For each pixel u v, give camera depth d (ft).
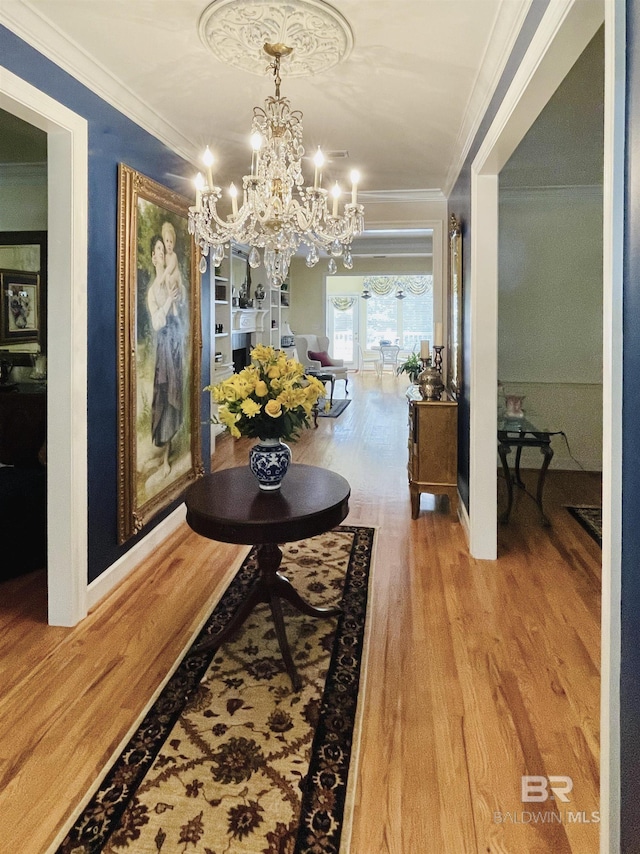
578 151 13.09
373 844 4.96
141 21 7.13
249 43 7.65
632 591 3.87
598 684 7.18
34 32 7.08
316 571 10.71
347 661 7.74
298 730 6.38
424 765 5.86
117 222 9.49
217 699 6.93
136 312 10.22
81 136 8.25
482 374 10.96
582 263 17.62
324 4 6.72
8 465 11.89
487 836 5.05
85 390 8.68
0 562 10.01
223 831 5.08
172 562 11.09
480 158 9.92
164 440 11.80
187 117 10.45
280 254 10.16
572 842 4.99
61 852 4.86
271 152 8.91
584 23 5.23
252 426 8.01
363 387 38.78
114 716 6.61
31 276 14.02
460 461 13.94
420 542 12.16
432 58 8.09
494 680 7.29
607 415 4.13
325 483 8.72
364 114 10.29
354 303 46.78
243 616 8.06
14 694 7.00
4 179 14.12
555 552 11.57
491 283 10.75
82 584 8.80
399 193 16.25
